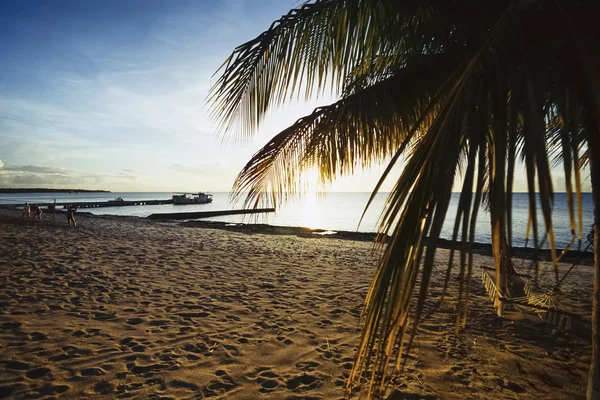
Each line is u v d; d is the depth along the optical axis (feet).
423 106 9.75
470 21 7.70
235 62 8.52
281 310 19.20
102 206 189.98
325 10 7.91
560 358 13.78
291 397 10.69
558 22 4.08
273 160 11.59
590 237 8.79
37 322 15.70
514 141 3.21
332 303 20.76
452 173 3.22
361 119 9.84
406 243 3.41
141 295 20.79
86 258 31.17
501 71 3.62
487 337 15.75
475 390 11.27
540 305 14.66
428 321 17.63
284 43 8.50
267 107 9.02
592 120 5.31
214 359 13.09
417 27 8.50
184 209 179.01
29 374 11.42
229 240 52.54
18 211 106.01
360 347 3.92
